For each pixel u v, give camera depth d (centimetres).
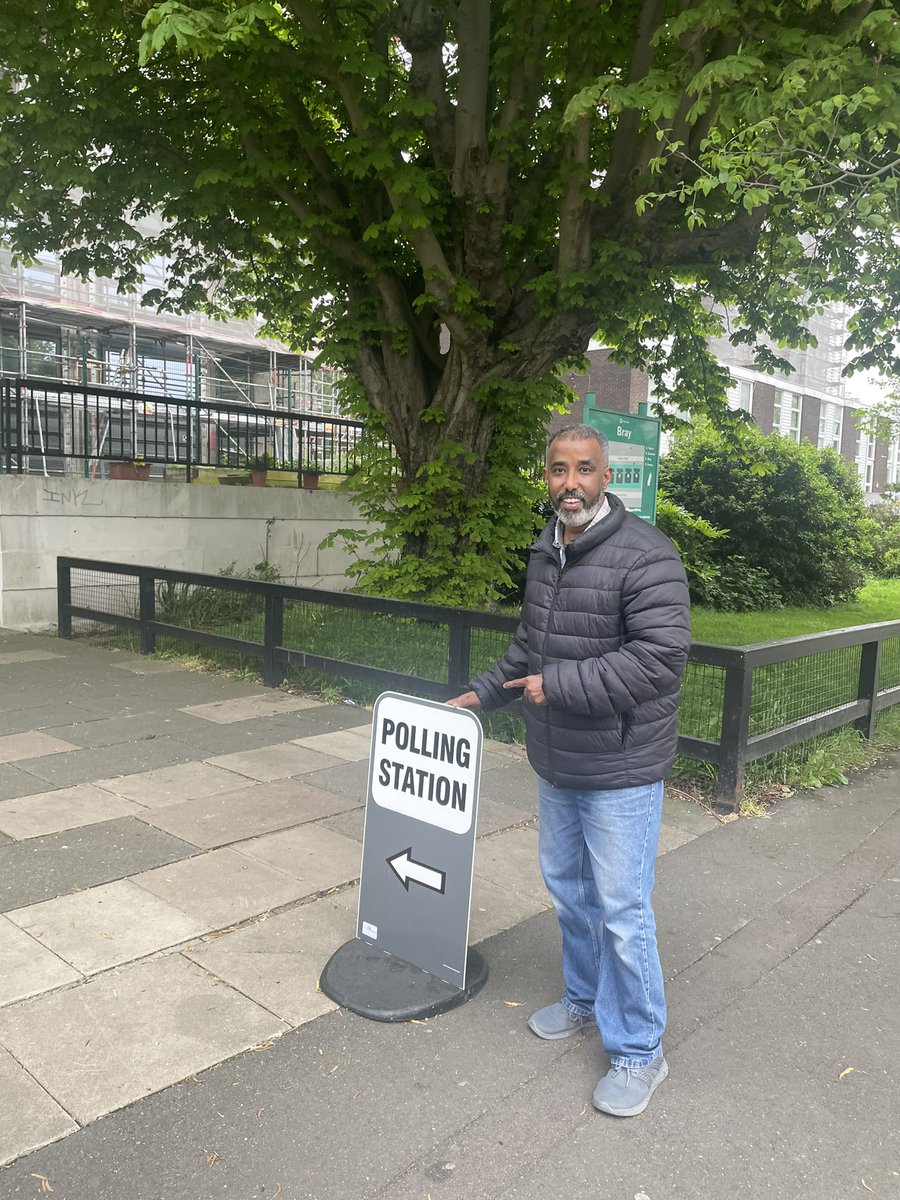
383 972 300
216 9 630
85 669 794
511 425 920
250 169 834
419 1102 244
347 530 954
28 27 754
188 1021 277
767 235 927
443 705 291
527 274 903
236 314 1199
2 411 1002
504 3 727
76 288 1894
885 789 530
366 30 760
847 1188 218
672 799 493
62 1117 233
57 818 439
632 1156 227
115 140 844
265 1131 231
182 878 375
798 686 542
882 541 2097
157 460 1141
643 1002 247
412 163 912
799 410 3541
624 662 229
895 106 546
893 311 937
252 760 539
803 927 354
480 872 395
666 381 1462
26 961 308
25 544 977
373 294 928
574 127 680
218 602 812
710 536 1401
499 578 899
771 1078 261
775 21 630
